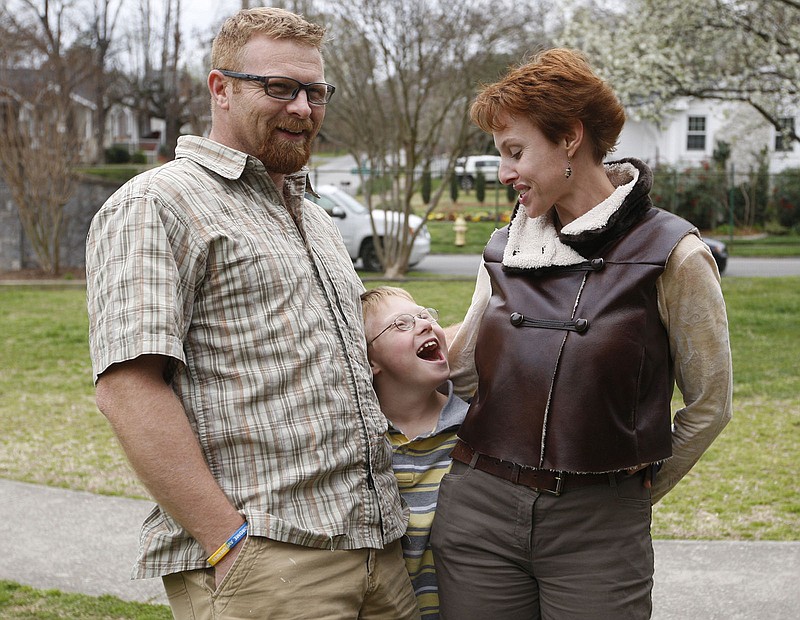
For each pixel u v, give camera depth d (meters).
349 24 14.12
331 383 2.02
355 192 26.75
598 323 1.94
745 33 13.57
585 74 1.97
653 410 1.98
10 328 10.82
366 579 2.06
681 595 3.71
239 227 2.00
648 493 2.06
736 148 28.58
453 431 2.38
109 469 5.64
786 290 13.38
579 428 1.93
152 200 1.93
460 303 11.52
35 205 16.48
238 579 1.90
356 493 2.05
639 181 2.00
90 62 32.59
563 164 2.00
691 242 1.95
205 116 19.05
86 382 8.14
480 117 2.06
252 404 1.94
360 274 15.60
